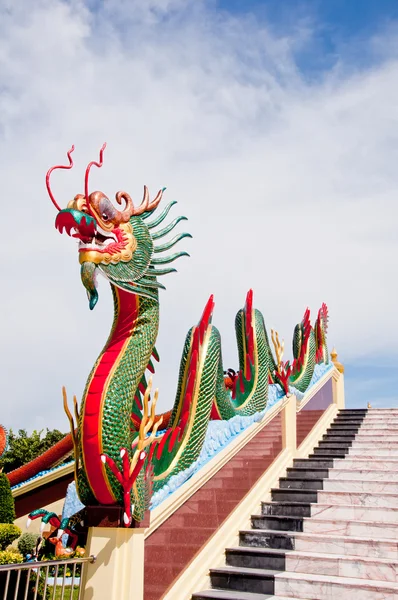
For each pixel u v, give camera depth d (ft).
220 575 20.85
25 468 43.24
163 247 18.89
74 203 16.10
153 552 17.85
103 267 16.34
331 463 31.17
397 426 40.45
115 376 16.38
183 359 22.95
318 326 47.47
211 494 22.52
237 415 26.63
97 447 15.53
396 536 21.89
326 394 44.78
